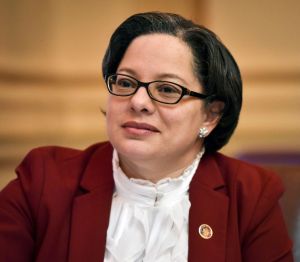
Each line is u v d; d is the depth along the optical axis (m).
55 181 4.55
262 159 10.66
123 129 4.13
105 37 12.31
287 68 11.95
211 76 4.32
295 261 5.43
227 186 4.79
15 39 11.27
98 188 4.59
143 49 4.11
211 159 5.04
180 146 4.25
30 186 4.50
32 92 11.70
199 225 4.42
